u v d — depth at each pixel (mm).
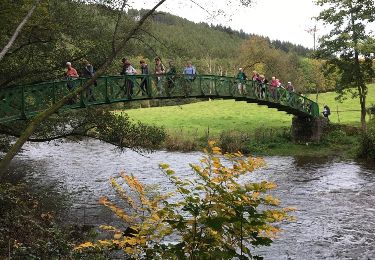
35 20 12547
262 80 27000
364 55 27656
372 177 19984
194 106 48594
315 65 51844
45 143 33062
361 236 11734
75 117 17609
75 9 16188
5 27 11781
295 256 10250
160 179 19547
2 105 13227
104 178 20234
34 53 16250
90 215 13680
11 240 7738
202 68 65938
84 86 6902
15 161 25344
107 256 7633
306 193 16953
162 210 3705
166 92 18688
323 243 11172
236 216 3502
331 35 28328
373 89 51375
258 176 20531
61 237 8711
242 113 42406
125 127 17734
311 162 24422
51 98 14547
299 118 29562
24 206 10453
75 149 30562
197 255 3525
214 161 3707
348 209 14461
